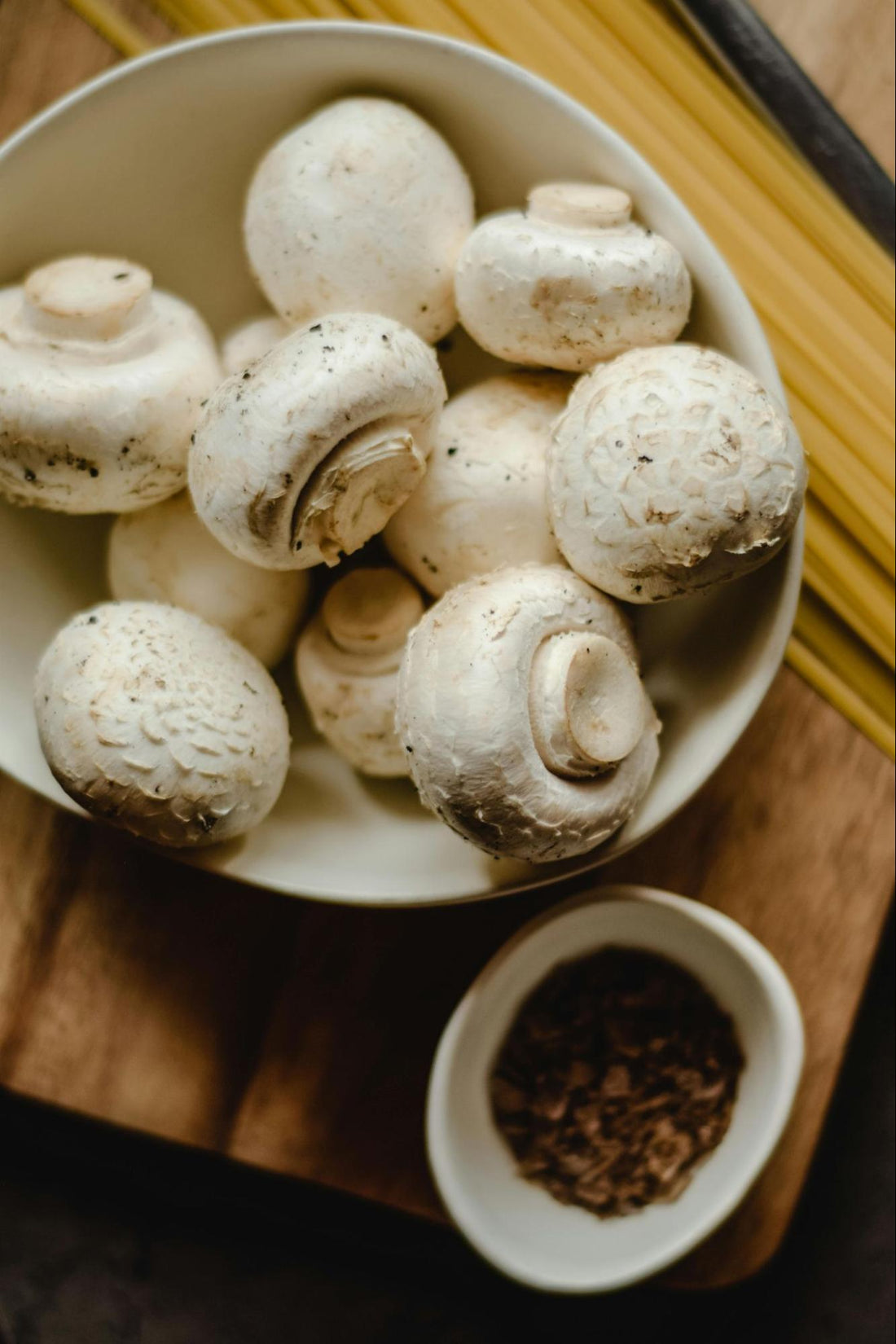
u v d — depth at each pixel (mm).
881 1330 438
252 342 389
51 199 386
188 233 403
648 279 360
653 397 350
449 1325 437
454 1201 393
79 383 363
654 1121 414
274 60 376
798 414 412
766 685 367
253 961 421
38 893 420
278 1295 437
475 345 401
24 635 394
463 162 392
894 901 415
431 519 374
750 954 393
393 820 393
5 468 370
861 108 406
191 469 360
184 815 361
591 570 361
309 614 402
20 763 382
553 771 355
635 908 403
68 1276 437
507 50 404
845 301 410
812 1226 442
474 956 419
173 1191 437
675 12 405
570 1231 410
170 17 402
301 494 354
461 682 348
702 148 407
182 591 385
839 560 414
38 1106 430
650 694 391
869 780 414
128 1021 419
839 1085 440
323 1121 419
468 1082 409
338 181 367
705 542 348
